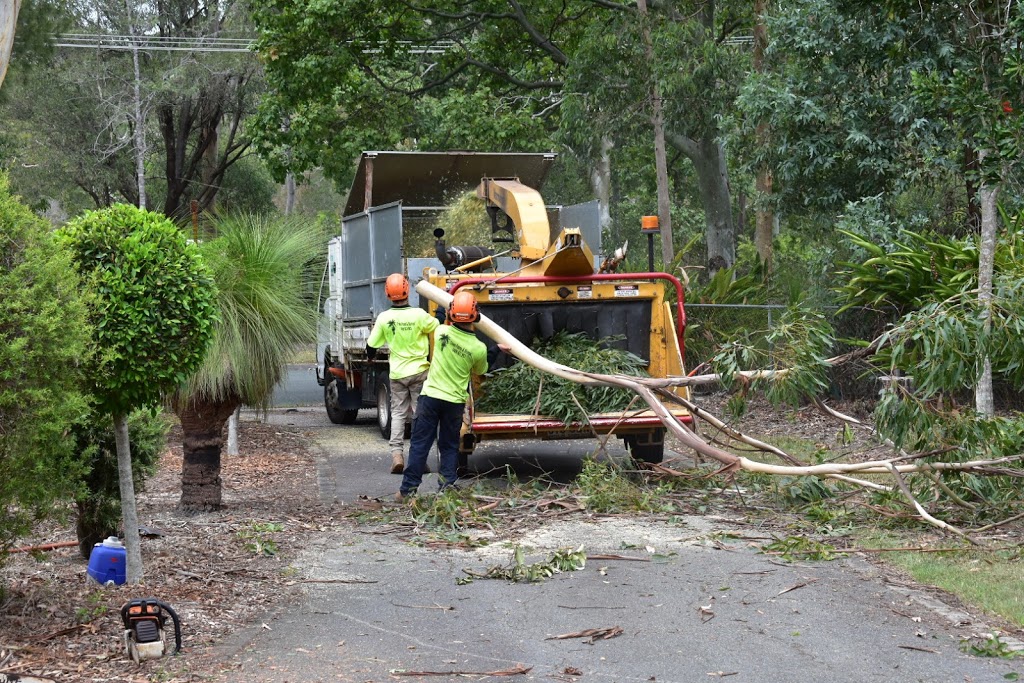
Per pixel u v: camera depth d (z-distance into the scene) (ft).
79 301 18.62
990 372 35.27
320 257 35.01
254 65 113.91
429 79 99.50
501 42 89.20
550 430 33.45
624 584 22.48
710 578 22.85
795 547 25.08
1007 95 31.83
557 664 17.67
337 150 90.27
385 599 21.45
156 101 114.42
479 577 23.04
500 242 44.78
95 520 24.52
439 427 33.01
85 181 116.57
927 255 44.11
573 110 67.56
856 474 33.24
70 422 19.11
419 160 48.57
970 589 21.34
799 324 30.30
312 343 32.68
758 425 45.68
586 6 84.17
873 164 54.65
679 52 66.28
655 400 30.40
